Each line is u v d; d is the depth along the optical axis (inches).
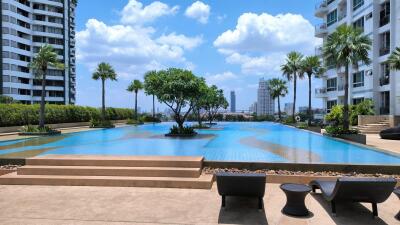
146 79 975.0
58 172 365.1
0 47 2773.1
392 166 374.6
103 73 1624.0
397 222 235.9
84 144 722.8
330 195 252.4
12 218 242.2
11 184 350.3
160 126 1649.9
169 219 241.3
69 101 3393.2
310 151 575.5
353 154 526.6
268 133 1080.8
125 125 1768.0
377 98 1243.8
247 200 288.7
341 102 1628.9
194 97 959.6
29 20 3070.9
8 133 1053.8
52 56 1074.1
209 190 324.8
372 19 1244.5
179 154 531.2
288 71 1710.1
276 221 238.2
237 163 398.6
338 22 1608.0
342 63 855.1
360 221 237.9
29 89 3048.7
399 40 1106.7
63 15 3292.3
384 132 861.8
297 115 1943.9
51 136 978.1
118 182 340.8
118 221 236.8
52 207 269.3
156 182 337.1
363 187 236.5
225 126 1628.9
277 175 360.2
